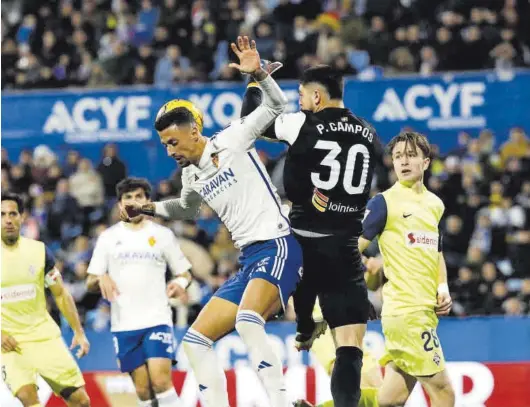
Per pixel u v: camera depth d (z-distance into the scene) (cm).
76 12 4888
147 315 2339
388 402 1958
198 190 1678
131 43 4812
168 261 2383
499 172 3881
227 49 4566
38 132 4144
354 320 1703
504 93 3922
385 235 1898
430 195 1933
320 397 2717
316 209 1678
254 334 1591
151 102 4084
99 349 2969
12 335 2214
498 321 2909
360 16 4534
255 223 1642
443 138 3972
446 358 2909
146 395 2356
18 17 4984
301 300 1728
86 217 4062
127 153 4144
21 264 2227
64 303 2277
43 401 2764
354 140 1686
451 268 3591
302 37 4469
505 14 4356
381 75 4297
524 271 3588
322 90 1702
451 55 4247
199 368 1642
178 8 4712
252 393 2744
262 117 1630
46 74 4522
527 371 2733
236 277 1678
